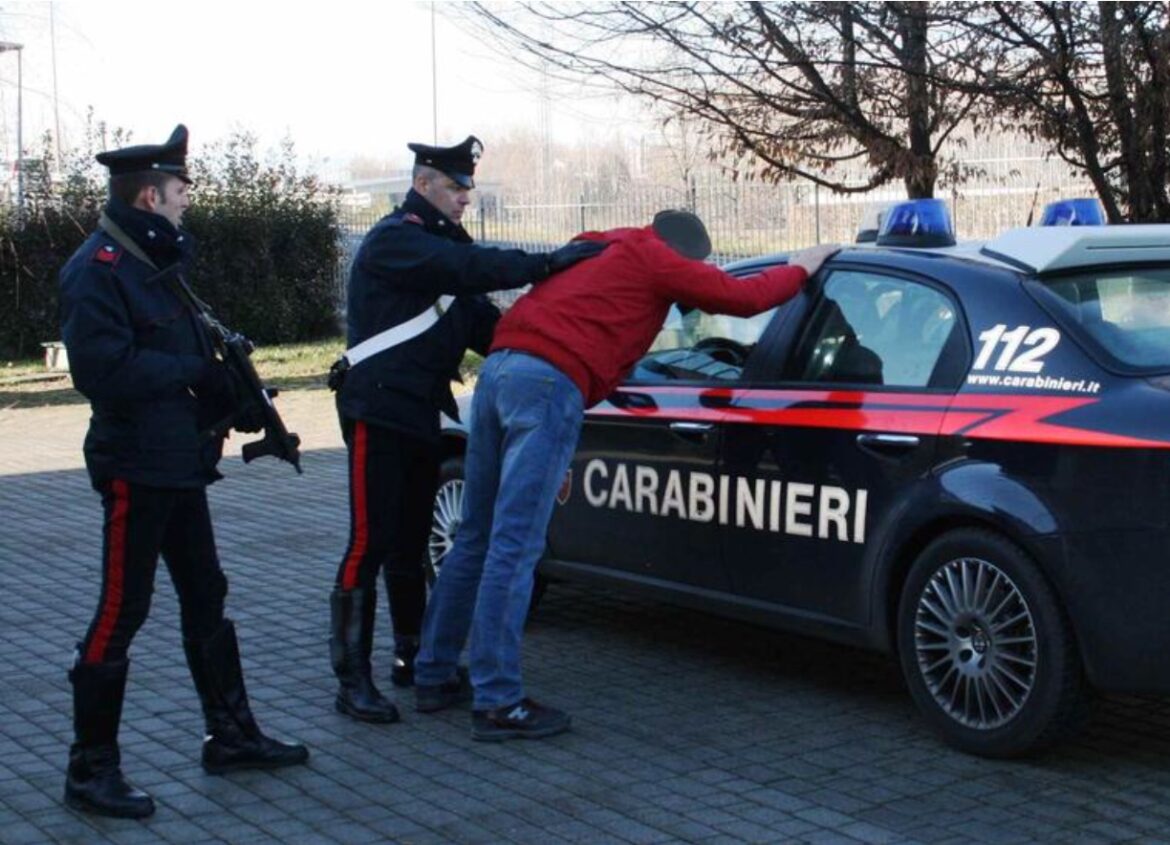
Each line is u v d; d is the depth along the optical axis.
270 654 7.04
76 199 23.80
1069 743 5.61
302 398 18.12
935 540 5.49
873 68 12.37
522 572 5.77
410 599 6.49
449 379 6.12
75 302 4.86
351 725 6.00
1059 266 5.54
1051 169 14.83
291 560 9.11
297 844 4.81
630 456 6.59
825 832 4.82
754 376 6.23
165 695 6.40
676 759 5.54
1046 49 11.62
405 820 5.00
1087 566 5.01
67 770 5.16
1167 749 5.54
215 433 5.17
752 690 6.39
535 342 5.76
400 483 6.09
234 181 25.17
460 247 5.82
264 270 25.17
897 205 6.34
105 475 4.99
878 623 5.71
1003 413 5.31
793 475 5.93
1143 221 11.97
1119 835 4.76
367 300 5.98
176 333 5.03
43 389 20.09
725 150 13.62
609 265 5.79
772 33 12.23
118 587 5.04
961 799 5.09
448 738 5.84
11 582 8.66
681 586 6.45
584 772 5.42
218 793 5.27
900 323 5.82
